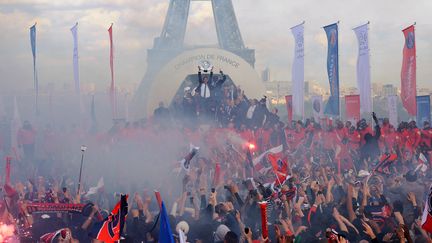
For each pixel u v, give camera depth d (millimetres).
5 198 19203
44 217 18297
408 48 38312
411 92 38281
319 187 21203
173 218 18000
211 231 16891
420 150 34312
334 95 42969
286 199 18672
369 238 16578
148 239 16594
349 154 35062
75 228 17922
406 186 21422
